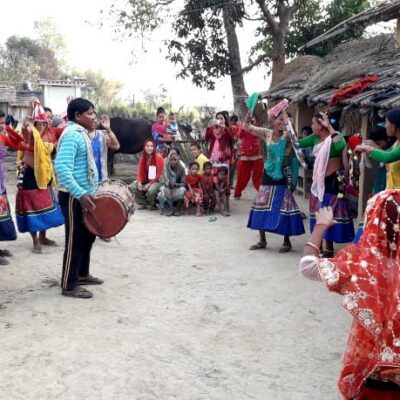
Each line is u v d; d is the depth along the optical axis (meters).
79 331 4.62
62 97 33.75
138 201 10.38
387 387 2.45
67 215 5.34
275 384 3.82
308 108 11.28
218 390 3.73
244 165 10.96
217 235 8.29
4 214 6.49
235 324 4.86
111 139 6.96
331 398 3.64
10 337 4.48
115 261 6.80
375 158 4.74
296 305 5.33
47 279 6.04
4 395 3.61
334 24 16.45
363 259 2.39
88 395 3.63
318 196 6.52
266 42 17.47
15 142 6.62
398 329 2.30
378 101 6.44
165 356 4.21
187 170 10.35
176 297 5.53
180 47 16.44
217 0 15.33
